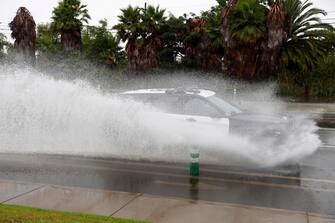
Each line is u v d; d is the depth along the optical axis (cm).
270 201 643
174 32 3953
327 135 1320
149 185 727
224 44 3088
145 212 578
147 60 3509
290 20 3123
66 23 3622
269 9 3058
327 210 604
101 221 520
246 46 2975
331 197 666
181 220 547
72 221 514
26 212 551
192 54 3744
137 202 623
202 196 664
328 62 3556
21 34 3475
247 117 900
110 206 603
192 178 779
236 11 2953
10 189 685
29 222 504
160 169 847
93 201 626
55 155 955
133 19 3509
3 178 764
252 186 727
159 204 614
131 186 720
